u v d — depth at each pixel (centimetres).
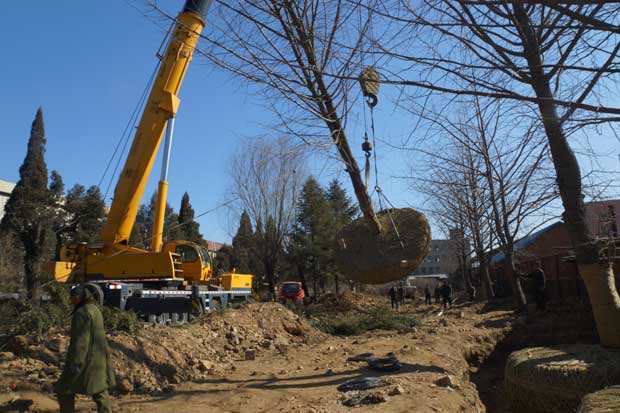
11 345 804
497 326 1564
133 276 1488
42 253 2716
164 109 1466
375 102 796
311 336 1365
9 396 638
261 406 660
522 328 1503
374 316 1703
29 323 866
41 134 3850
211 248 6456
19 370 725
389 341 1250
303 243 4112
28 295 1173
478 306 2364
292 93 689
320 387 762
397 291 3366
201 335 1085
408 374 836
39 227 2764
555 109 602
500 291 3019
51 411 619
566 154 882
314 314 2195
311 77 717
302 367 941
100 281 1450
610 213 966
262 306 1388
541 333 1473
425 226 871
